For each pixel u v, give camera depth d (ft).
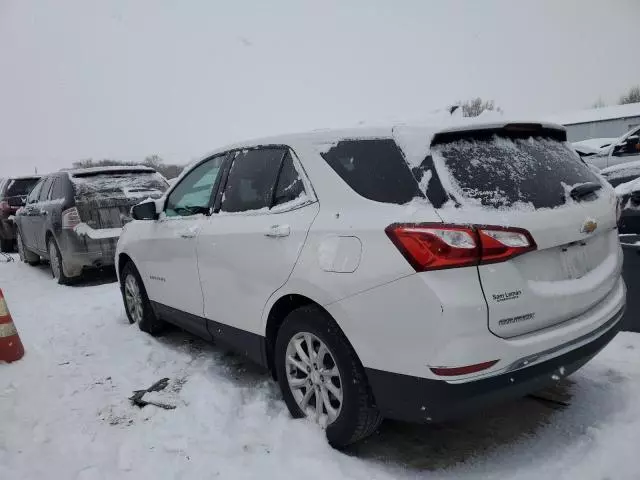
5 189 39.81
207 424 10.34
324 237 8.72
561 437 9.22
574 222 8.25
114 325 17.29
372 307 7.89
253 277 10.25
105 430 10.33
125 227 16.65
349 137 9.12
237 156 11.84
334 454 8.91
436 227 7.32
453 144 8.23
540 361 7.72
